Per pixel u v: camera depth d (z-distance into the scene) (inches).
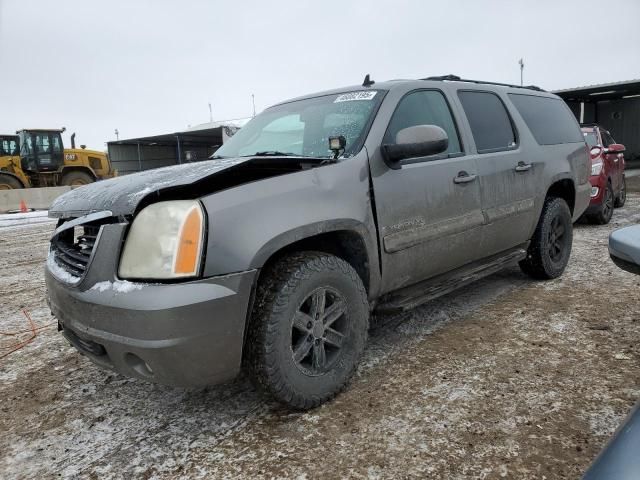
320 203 102.4
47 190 697.6
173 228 85.7
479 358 123.6
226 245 88.3
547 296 167.6
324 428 97.3
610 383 108.0
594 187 300.5
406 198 120.6
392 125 123.6
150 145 1472.7
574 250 239.1
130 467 89.7
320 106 136.6
